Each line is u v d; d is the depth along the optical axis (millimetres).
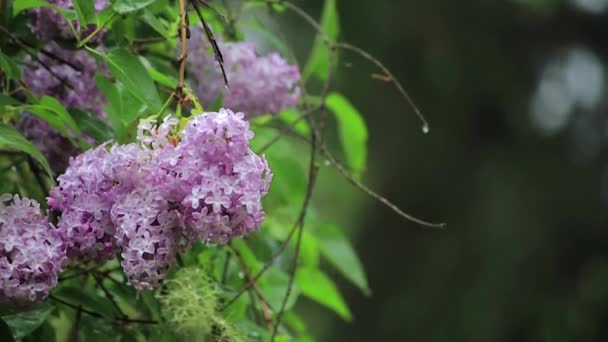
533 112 6348
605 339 5973
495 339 5852
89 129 2283
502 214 6055
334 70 2541
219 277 2463
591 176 6305
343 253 2641
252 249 2574
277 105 2455
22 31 2285
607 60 6465
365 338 6066
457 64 5984
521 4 6137
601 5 6363
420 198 6207
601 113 6426
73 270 2371
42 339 2295
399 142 6090
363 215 6312
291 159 2592
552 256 6039
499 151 6242
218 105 2373
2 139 2113
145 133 2143
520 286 5941
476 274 6000
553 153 6293
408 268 6164
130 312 2420
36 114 2219
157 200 2070
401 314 6035
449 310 5965
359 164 2725
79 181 2104
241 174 2064
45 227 2092
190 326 2213
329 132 5203
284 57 2582
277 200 2588
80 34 2250
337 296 2668
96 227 2096
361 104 5910
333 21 2641
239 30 2545
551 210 6129
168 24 2391
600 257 6098
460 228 6129
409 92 5980
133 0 2195
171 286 2234
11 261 2086
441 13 5984
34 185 2428
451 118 6125
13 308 2109
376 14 5773
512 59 6238
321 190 6363
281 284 2502
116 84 2268
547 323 5863
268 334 2398
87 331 2311
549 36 6344
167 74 2400
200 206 2070
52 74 2293
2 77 2307
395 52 5879
